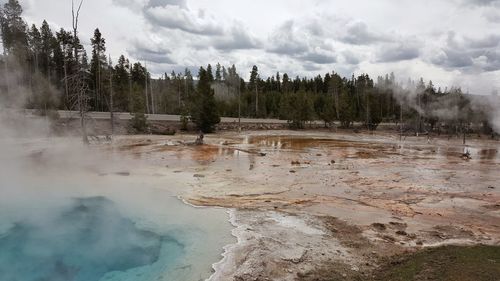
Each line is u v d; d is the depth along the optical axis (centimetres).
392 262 743
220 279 678
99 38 3394
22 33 3359
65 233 941
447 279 620
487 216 1063
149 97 6088
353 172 1694
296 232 909
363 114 5331
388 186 1420
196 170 1667
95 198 1215
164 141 2738
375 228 945
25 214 1069
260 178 1518
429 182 1509
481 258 719
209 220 1005
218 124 4134
